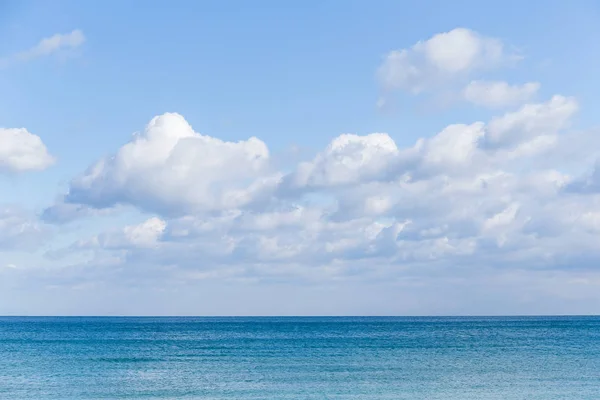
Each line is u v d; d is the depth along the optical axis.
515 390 48.81
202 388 51.09
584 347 90.75
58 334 143.88
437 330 165.75
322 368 63.16
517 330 162.88
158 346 97.75
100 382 55.12
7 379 57.31
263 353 82.12
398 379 54.81
